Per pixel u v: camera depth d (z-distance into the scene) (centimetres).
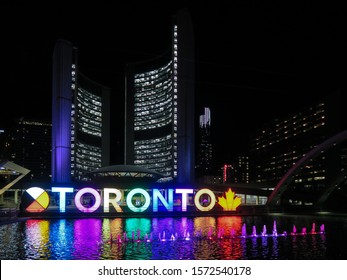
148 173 12425
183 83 15188
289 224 4941
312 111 18312
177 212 6300
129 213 6000
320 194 7650
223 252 2739
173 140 18262
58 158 13738
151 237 3494
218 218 5969
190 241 3288
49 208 7338
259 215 6769
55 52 14325
